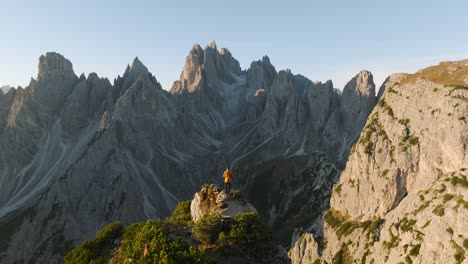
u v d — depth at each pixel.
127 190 188.75
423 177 105.94
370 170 120.31
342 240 114.81
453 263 79.25
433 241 85.38
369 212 115.06
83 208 177.25
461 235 81.25
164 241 33.72
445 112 105.44
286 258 38.06
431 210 91.31
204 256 34.41
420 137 110.56
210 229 37.69
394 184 110.69
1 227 166.88
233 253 35.75
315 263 116.56
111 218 177.12
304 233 129.62
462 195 87.19
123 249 40.03
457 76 112.44
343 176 134.88
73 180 182.00
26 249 158.62
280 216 189.00
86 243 44.09
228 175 43.88
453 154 99.31
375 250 100.75
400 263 89.50
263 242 38.28
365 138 127.88
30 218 167.38
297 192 197.38
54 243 161.12
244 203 42.84
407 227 94.06
